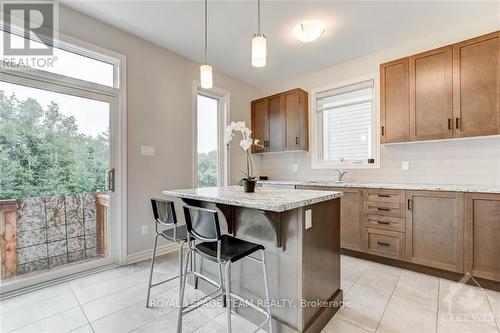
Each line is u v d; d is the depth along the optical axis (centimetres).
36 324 171
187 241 170
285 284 158
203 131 386
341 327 167
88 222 257
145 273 253
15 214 216
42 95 230
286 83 435
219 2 231
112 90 272
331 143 388
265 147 428
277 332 160
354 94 361
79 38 245
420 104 270
